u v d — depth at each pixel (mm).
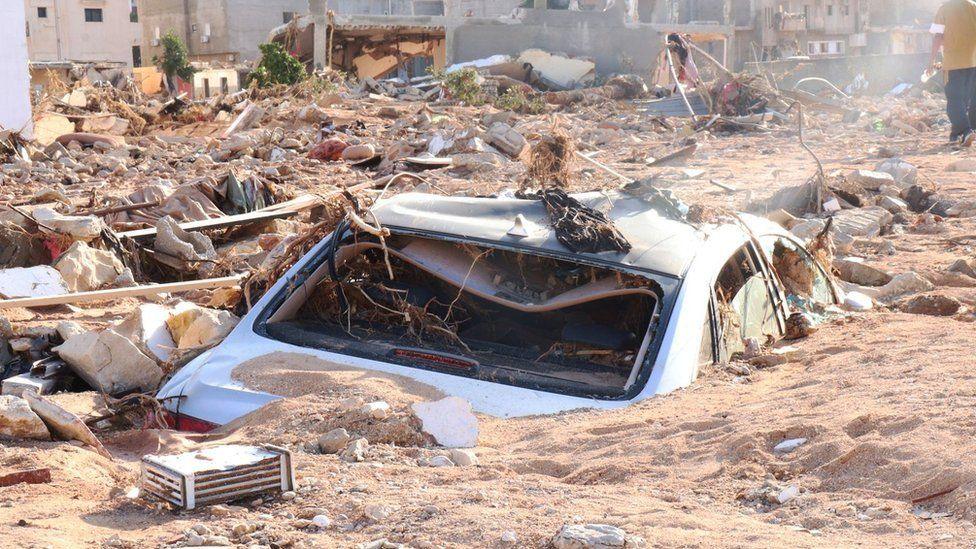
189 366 5160
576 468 3793
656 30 48656
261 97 36969
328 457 3979
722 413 4219
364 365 4977
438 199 5891
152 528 3139
